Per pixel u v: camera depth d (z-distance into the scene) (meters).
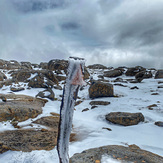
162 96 10.42
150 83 16.48
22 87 11.62
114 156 2.52
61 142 1.41
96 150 2.78
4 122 4.84
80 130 5.25
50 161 2.88
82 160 2.38
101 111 7.66
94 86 11.13
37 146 3.45
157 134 4.68
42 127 5.02
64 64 23.06
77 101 10.16
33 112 6.05
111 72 24.66
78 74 1.25
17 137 3.83
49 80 13.26
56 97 10.82
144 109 7.57
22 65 28.81
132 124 5.78
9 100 7.06
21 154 3.08
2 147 3.19
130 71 24.25
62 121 1.39
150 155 2.70
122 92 12.29
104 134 4.80
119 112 6.72
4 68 24.48
